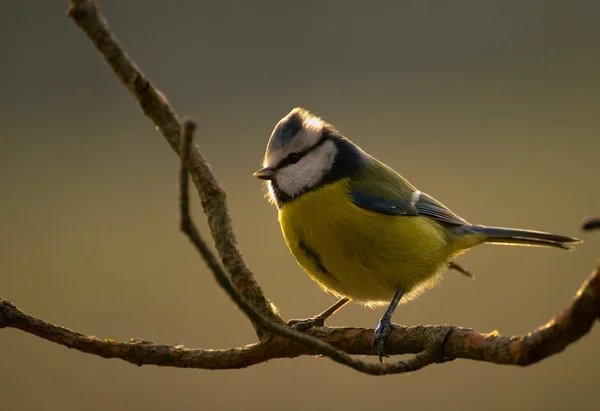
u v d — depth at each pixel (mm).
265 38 5258
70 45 5082
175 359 2707
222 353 2709
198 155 2727
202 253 2668
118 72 2707
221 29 5270
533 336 2668
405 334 2715
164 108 2713
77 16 2699
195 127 2662
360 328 2723
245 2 5273
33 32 5125
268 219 3475
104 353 2703
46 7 5129
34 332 2701
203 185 2727
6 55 5051
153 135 4496
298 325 2760
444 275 2793
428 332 2709
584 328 2662
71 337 2703
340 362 2678
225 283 2672
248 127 4473
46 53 5074
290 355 2711
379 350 2717
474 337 2680
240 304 2672
